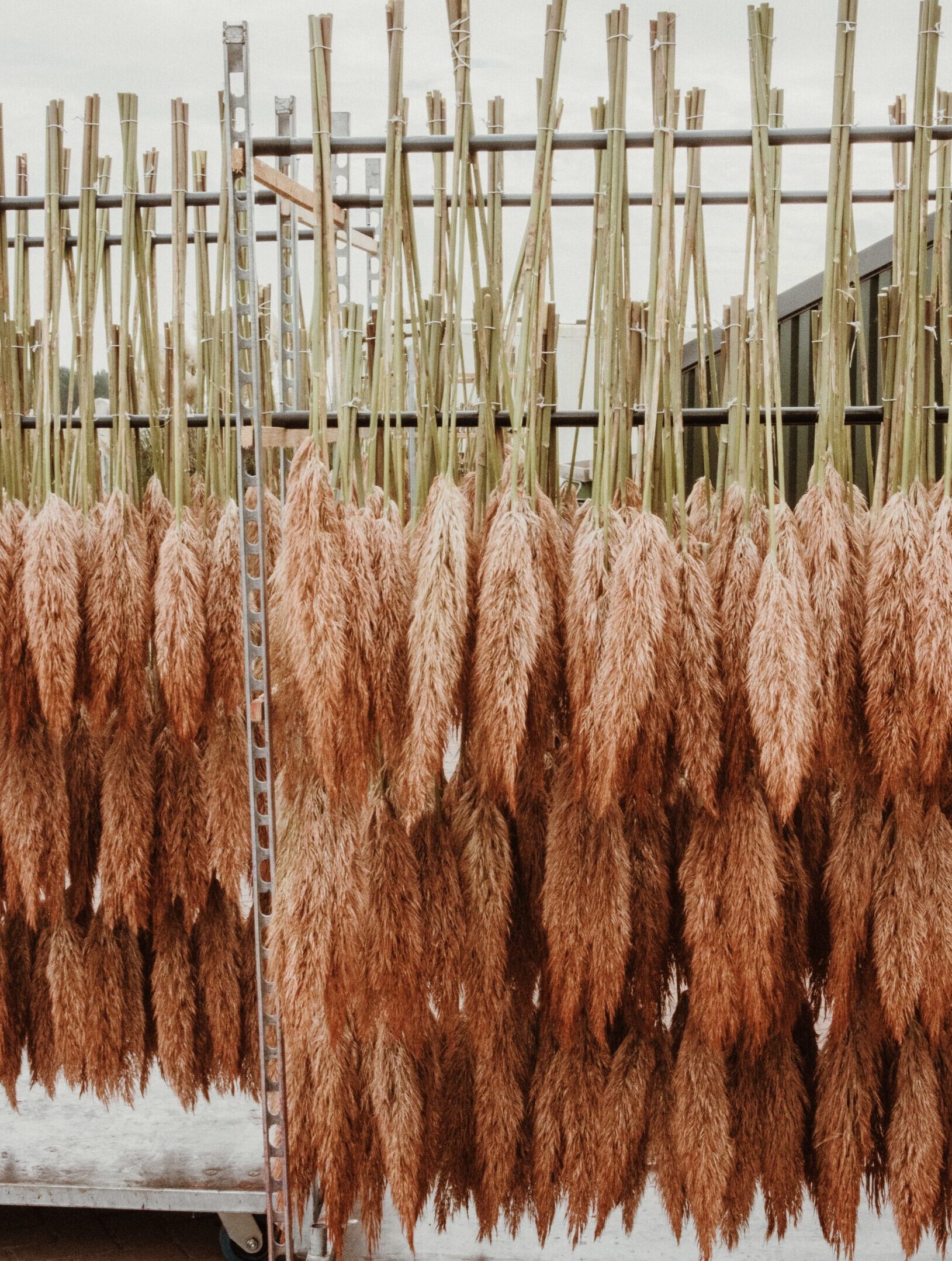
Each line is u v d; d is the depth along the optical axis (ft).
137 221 6.30
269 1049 5.82
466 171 4.96
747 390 5.06
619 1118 5.57
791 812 4.69
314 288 4.98
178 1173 6.34
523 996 5.86
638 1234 6.48
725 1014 5.18
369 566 4.90
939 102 6.22
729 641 4.95
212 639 5.84
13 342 6.09
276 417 5.60
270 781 5.49
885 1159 5.72
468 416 5.70
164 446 6.64
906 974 5.24
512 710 4.70
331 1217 5.75
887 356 5.59
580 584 4.84
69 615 5.55
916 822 5.20
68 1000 6.37
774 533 4.66
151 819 6.26
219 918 6.72
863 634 4.94
